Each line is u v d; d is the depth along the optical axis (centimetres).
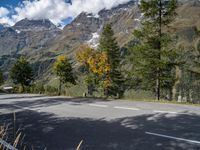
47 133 1113
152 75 3341
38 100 2561
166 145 837
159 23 3216
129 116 1355
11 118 1540
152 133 985
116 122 1228
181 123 1120
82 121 1310
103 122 1248
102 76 5556
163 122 1158
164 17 3203
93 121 1291
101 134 1028
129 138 941
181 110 1476
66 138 1012
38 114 1638
